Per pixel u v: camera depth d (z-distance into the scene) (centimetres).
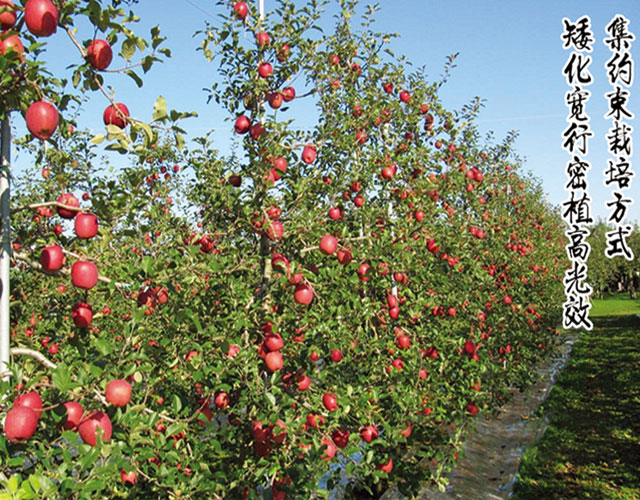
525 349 866
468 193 634
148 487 269
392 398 404
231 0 358
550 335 1096
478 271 551
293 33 356
